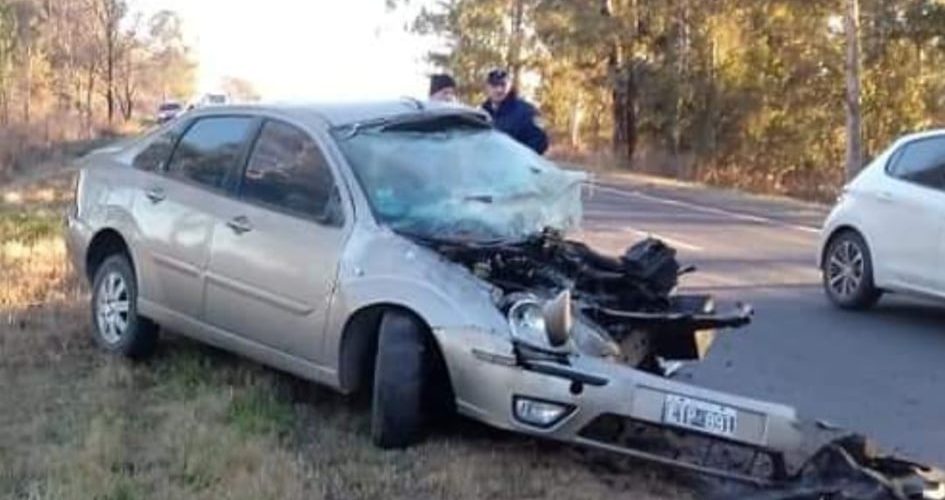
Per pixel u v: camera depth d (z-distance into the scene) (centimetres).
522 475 632
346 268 687
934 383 887
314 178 730
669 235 1852
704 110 4516
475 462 647
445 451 662
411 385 654
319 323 700
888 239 1132
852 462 589
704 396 612
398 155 743
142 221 820
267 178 754
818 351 986
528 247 691
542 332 630
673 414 611
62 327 920
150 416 714
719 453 636
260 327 738
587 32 4556
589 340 645
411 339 659
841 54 4256
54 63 7512
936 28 4056
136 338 826
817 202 3148
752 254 1619
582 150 4888
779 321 1115
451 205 720
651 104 4600
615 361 647
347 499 595
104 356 843
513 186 755
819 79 4359
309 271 705
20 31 6038
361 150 737
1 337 886
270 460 634
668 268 718
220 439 662
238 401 732
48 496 579
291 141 754
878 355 976
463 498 600
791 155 4456
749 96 4462
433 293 654
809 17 4216
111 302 850
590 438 624
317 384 752
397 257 674
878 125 4294
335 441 677
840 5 4062
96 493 585
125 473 619
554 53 4762
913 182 1126
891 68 4234
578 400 618
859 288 1163
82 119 6700
